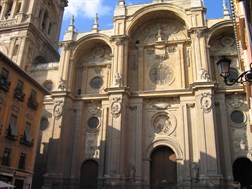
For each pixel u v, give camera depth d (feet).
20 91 98.53
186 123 114.01
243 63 96.43
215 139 103.91
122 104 117.70
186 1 132.46
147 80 129.08
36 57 154.30
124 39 130.82
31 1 160.04
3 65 91.35
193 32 124.16
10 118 93.71
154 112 121.70
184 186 105.50
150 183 113.09
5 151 90.43
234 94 115.55
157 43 132.98
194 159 108.68
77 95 131.34
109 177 106.42
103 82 134.51
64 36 140.56
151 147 116.37
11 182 91.30
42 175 120.98
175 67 128.36
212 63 125.49
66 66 133.69
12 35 149.79
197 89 112.57
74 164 119.24
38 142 127.13
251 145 107.14
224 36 128.57
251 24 48.67
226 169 104.22
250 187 106.93
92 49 143.23
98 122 126.52
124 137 115.65
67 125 124.26
